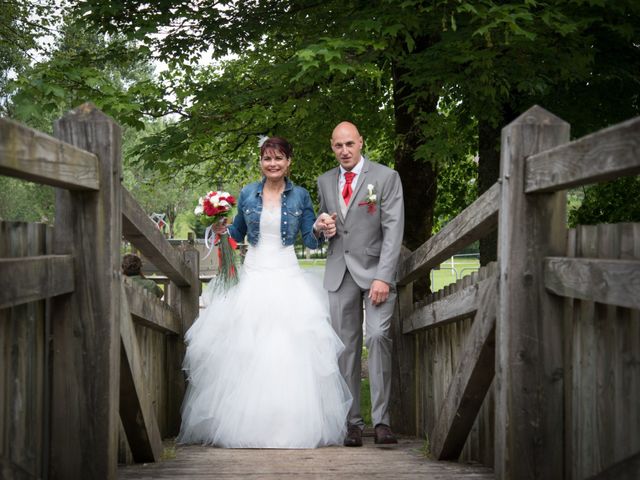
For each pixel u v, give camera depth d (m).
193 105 7.48
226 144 9.60
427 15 5.80
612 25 5.73
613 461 2.27
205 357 4.81
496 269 3.08
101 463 2.68
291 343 4.64
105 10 6.26
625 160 1.85
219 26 6.96
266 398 4.52
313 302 4.75
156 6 6.64
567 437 2.64
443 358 4.53
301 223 4.98
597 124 6.75
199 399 4.75
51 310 2.70
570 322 2.64
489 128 7.16
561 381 2.65
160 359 5.07
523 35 5.54
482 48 5.90
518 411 2.64
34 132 2.02
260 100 7.42
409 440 5.00
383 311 4.58
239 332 4.70
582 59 5.82
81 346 2.68
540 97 6.58
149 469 3.46
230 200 4.79
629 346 2.17
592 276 2.21
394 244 4.52
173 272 4.87
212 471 3.39
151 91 6.95
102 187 2.71
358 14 6.00
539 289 2.65
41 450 2.60
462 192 10.29
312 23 6.97
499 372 2.78
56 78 6.23
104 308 2.69
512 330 2.65
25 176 2.03
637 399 2.12
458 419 3.57
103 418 2.68
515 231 2.66
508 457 2.65
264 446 4.48
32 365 2.50
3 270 1.98
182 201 35.28
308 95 7.31
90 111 2.72
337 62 5.65
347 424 4.72
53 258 2.44
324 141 7.92
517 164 2.66
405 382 5.43
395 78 7.38
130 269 5.92
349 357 4.75
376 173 4.61
